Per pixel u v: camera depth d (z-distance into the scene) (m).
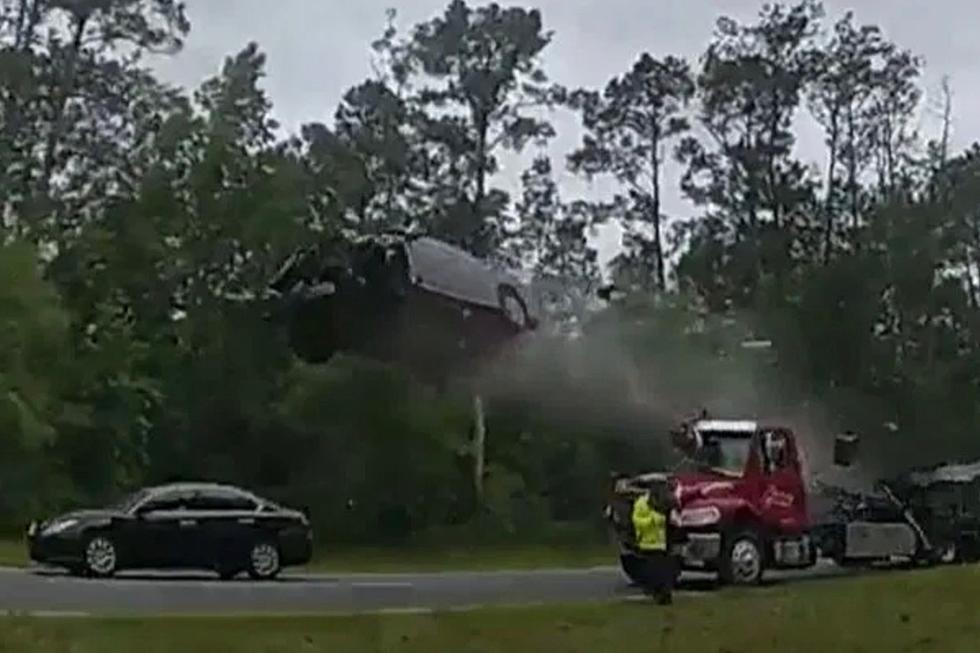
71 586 24.42
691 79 72.62
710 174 87.19
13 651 16.31
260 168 54.16
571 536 50.62
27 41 58.28
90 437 49.19
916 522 31.98
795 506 26.14
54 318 49.00
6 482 46.41
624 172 75.81
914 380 60.41
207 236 53.44
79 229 54.31
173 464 50.84
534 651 17.30
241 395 51.22
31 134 57.66
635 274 70.31
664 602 21.11
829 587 21.83
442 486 50.56
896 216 63.88
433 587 26.58
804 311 60.09
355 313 36.59
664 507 22.81
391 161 69.00
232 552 28.28
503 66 71.00
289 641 17.36
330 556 44.00
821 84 69.38
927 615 18.23
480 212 70.00
